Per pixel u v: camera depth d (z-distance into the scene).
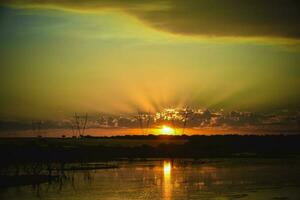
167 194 44.47
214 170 69.06
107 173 66.31
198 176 60.22
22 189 50.09
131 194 44.88
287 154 115.94
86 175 63.59
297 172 63.97
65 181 56.69
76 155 97.88
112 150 122.75
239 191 45.84
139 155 118.12
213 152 125.06
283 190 46.28
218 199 41.34
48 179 58.59
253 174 61.72
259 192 45.09
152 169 72.81
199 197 42.53
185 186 50.09
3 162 72.38
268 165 77.69
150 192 45.97
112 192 46.47
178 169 72.00
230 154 117.31
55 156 89.12
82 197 43.88
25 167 68.62
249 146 131.88
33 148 88.38
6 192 48.00
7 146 85.44
